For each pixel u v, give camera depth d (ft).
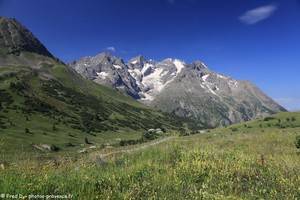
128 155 55.16
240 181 43.65
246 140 119.34
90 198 32.14
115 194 34.17
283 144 106.01
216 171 46.09
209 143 110.52
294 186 41.19
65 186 33.96
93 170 43.45
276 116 420.77
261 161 52.37
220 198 36.65
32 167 40.22
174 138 108.37
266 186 42.01
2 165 37.70
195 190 38.14
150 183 39.50
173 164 49.90
